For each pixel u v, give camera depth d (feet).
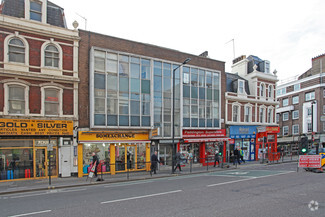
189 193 30.99
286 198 27.43
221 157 69.87
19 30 47.26
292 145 106.52
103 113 54.80
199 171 58.03
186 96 69.05
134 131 58.59
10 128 44.78
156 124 62.69
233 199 27.22
